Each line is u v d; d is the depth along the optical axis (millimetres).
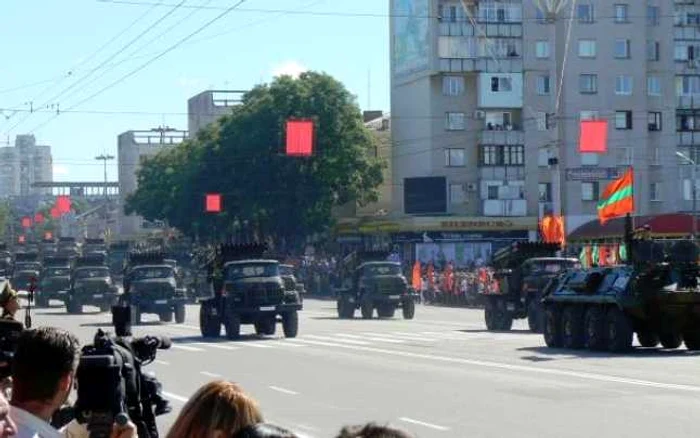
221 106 158500
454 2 90000
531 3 90312
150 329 47188
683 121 91562
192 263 79750
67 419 7277
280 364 29344
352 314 54500
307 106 87688
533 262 43000
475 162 90938
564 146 89188
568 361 28781
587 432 16734
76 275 63188
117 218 196375
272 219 89312
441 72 89688
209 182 93625
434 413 19219
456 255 88250
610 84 89812
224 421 5590
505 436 16562
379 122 109375
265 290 39812
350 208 102000
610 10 89812
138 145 184750
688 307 31359
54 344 5961
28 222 180375
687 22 91500
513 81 90062
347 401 21234
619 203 46000
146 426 7402
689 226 64375
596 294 32469
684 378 24094
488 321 43750
